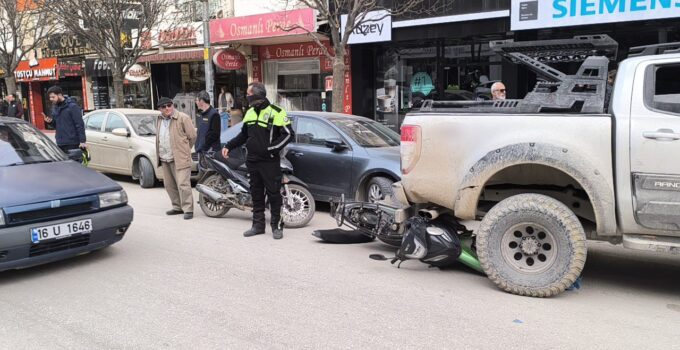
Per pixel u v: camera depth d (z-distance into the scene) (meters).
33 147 6.08
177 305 4.43
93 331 3.95
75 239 5.20
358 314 4.23
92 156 11.70
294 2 14.95
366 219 6.06
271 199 6.59
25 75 22.69
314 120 8.35
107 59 14.52
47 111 24.78
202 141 9.27
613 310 4.36
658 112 4.25
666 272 5.43
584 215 4.84
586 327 4.00
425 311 4.30
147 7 14.22
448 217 5.40
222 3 16.69
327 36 13.95
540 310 4.33
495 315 4.22
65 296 4.66
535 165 4.75
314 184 8.12
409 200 5.17
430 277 5.16
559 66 10.01
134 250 6.09
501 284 4.66
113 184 5.68
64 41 21.11
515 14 10.99
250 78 17.00
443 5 12.12
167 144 7.80
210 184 7.91
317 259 5.75
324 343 3.72
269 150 6.43
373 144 8.04
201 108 8.92
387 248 6.23
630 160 4.26
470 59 13.13
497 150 4.61
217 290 4.78
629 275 5.32
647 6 9.64
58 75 21.31
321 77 15.70
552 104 4.69
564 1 10.41
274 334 3.87
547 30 11.35
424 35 12.62
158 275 5.20
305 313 4.25
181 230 7.09
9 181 5.13
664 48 4.80
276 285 4.91
